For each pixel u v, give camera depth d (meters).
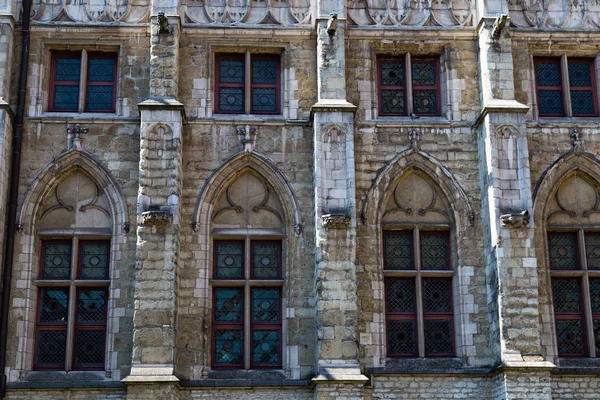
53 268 27.50
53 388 25.86
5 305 26.34
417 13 29.72
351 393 25.36
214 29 29.08
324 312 26.06
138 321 25.75
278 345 27.16
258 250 27.94
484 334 26.97
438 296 27.78
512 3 29.88
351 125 27.67
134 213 27.55
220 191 28.00
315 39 29.22
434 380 26.47
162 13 27.91
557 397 26.36
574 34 29.45
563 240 28.33
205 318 26.86
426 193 28.42
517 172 27.36
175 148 27.17
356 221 27.61
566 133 28.72
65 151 27.92
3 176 26.95
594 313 27.64
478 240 27.77
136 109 28.45
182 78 28.73
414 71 29.61
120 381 26.03
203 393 26.09
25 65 28.34
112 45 28.98
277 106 29.11
